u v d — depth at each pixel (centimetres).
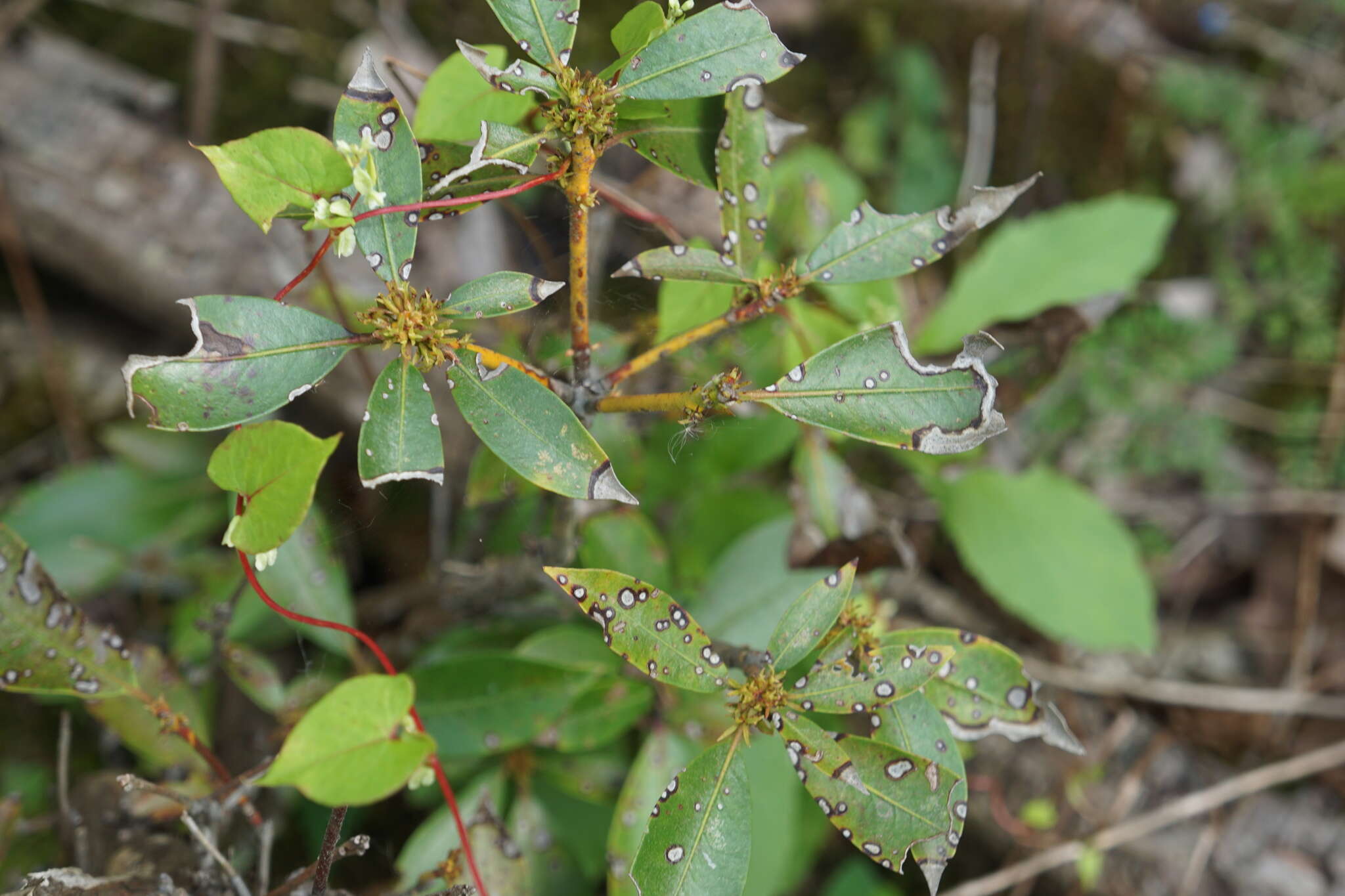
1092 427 149
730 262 78
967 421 73
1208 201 159
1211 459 145
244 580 91
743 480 120
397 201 73
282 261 110
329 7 153
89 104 131
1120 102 163
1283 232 154
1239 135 159
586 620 96
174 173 126
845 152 163
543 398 73
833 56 168
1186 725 124
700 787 75
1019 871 110
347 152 72
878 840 74
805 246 109
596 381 77
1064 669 126
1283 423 148
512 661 89
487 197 74
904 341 74
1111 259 123
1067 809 115
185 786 88
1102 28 166
